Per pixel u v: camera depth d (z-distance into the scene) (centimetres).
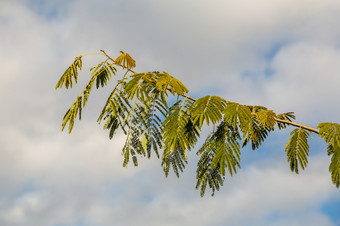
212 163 298
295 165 312
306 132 317
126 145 306
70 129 318
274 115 322
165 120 299
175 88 298
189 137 308
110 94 313
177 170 310
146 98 301
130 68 346
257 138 357
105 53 352
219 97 291
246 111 288
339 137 289
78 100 326
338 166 288
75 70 348
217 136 307
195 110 281
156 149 310
